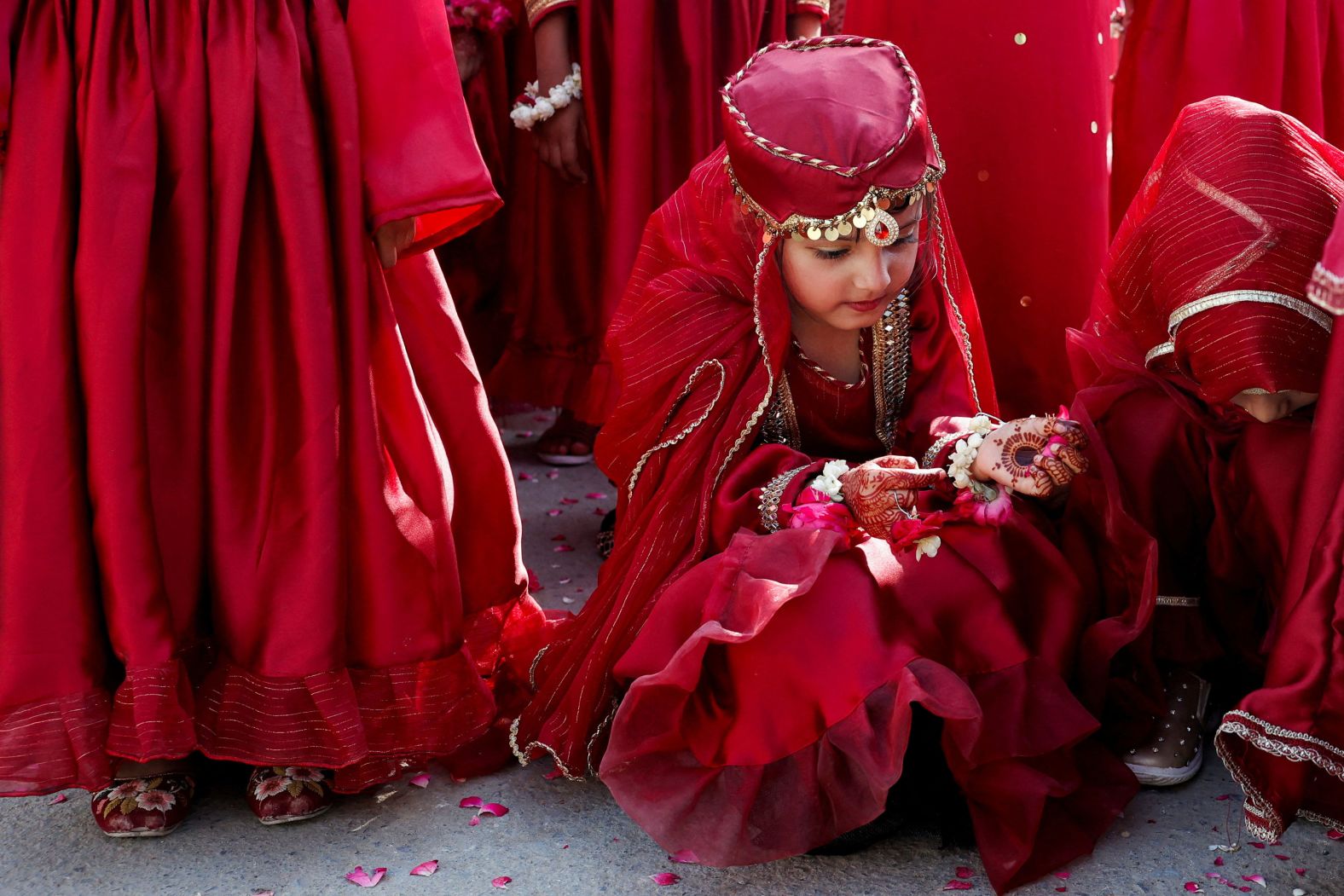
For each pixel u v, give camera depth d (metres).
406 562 2.06
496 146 3.84
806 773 1.80
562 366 3.73
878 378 2.15
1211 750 2.15
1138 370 2.09
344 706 2.00
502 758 2.20
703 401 2.06
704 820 1.83
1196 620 2.11
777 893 1.81
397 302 2.22
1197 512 2.10
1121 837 1.91
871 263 1.88
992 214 2.89
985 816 1.83
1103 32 2.96
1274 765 1.69
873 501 1.88
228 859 1.94
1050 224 2.87
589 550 3.22
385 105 2.00
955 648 1.84
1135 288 2.01
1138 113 3.12
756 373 2.06
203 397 1.96
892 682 1.73
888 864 1.87
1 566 1.91
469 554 2.35
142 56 1.90
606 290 3.23
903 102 1.86
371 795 2.12
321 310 1.96
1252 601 2.13
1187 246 1.83
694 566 2.01
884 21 2.95
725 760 1.83
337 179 1.99
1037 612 1.92
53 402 1.90
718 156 2.16
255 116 1.93
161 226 1.93
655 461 2.11
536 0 3.28
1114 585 2.00
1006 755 1.76
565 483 3.80
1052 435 1.86
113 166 1.88
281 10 1.95
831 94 1.84
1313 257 1.76
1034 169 2.85
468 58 3.56
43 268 1.89
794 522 1.92
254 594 1.97
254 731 1.98
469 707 2.17
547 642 2.42
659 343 2.09
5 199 1.91
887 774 1.70
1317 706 1.64
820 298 1.93
